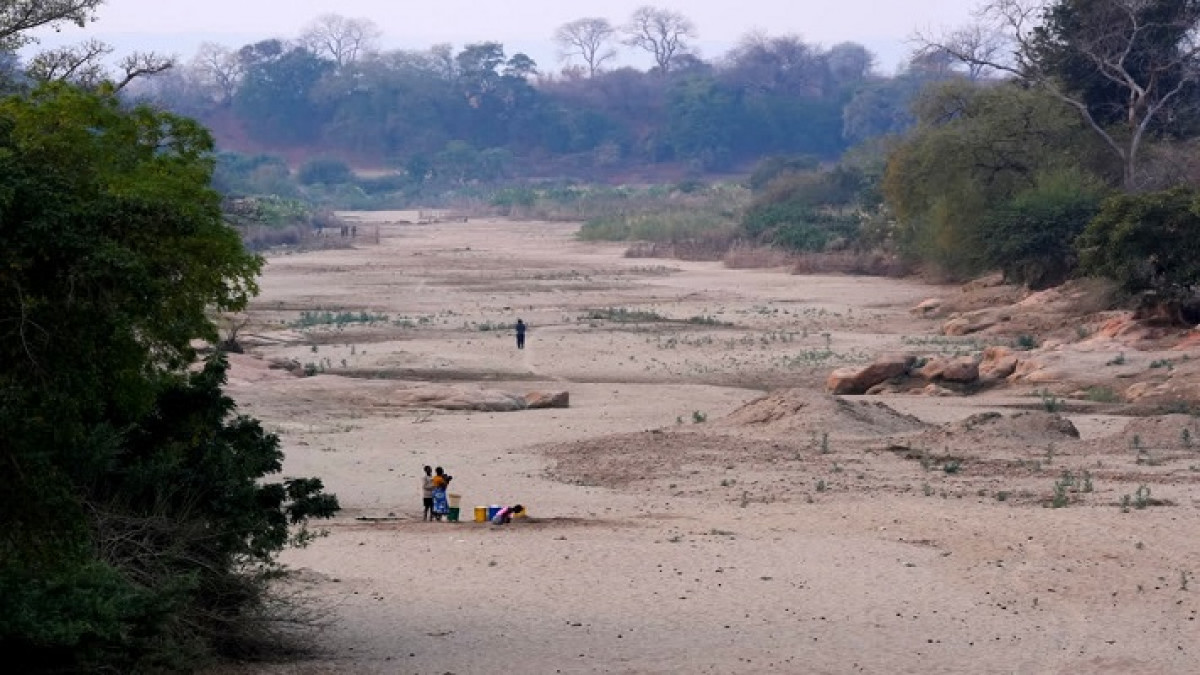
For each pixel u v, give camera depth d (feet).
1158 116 554.46
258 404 281.54
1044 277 485.15
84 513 97.60
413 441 244.22
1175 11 538.06
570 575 140.46
